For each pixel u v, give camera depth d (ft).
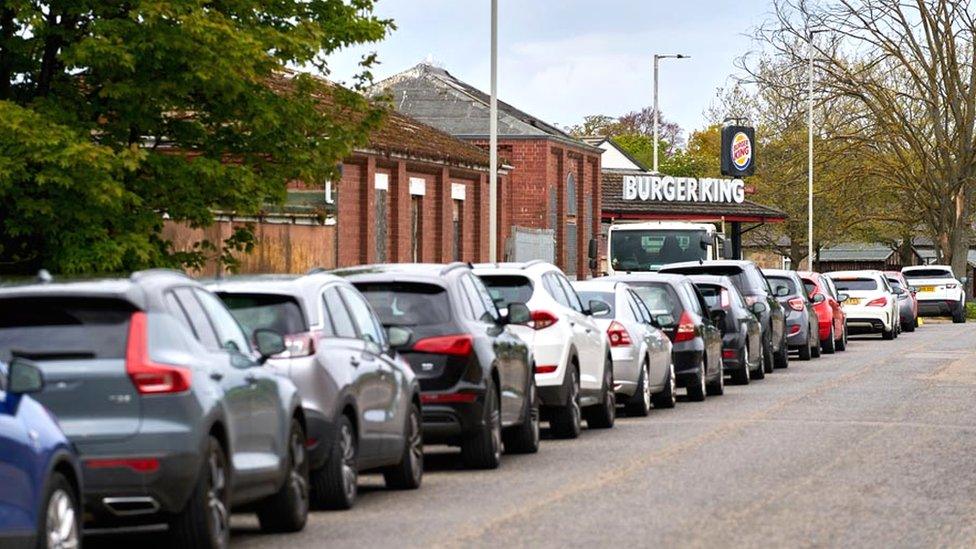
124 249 103.19
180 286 54.95
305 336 65.36
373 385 69.72
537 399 91.91
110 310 50.57
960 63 383.04
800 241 484.74
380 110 119.44
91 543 60.23
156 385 49.88
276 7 113.91
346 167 202.39
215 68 103.14
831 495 70.18
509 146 285.84
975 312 383.86
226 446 53.11
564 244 295.89
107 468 49.29
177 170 107.86
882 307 244.42
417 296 80.74
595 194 317.42
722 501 68.33
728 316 146.10
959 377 155.33
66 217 103.19
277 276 68.49
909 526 61.05
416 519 64.03
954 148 386.32
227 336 57.57
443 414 79.46
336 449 65.57
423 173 228.43
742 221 381.40
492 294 97.76
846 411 116.16
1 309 50.34
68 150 98.27
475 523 62.49
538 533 59.41
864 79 393.09
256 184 110.22
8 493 42.60
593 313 108.17
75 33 106.32
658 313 123.13
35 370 43.88
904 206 410.93
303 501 61.72
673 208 361.10
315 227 167.32
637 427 106.42
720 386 136.05
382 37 117.91
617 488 73.36
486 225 253.65
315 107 116.78
